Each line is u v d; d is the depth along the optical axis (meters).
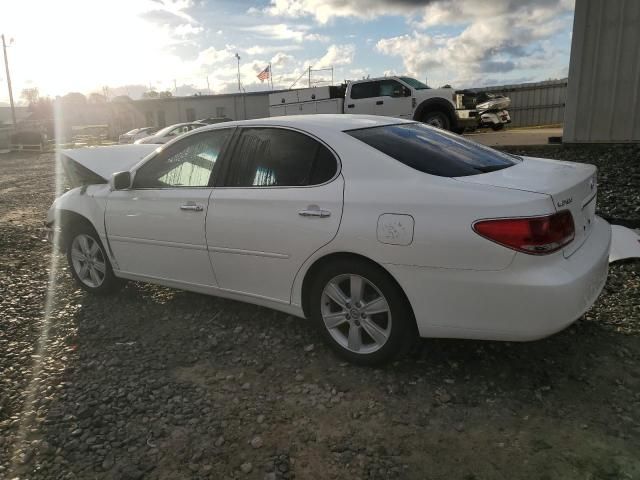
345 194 3.16
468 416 2.79
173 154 4.16
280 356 3.54
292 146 3.52
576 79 10.84
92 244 4.82
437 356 3.39
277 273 3.50
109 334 4.04
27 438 2.78
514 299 2.71
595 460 2.40
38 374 3.45
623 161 9.20
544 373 3.13
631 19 10.09
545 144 11.90
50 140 43.38
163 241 4.10
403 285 2.97
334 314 3.36
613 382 3.00
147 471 2.50
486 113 23.12
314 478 2.41
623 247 4.89
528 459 2.44
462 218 2.78
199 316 4.28
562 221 2.77
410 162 3.16
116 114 48.12
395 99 15.62
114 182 4.26
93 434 2.79
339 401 2.98
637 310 3.82
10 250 6.68
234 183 3.72
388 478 2.39
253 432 2.75
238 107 43.03
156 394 3.14
